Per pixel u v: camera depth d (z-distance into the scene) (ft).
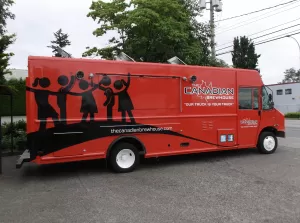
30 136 22.24
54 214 15.99
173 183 21.61
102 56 59.31
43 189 20.74
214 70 29.19
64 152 23.12
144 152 25.89
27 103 22.33
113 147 25.09
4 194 19.67
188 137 27.81
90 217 15.47
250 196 18.34
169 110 26.89
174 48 50.78
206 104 28.71
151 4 47.88
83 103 23.59
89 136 23.84
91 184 21.76
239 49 117.91
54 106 22.71
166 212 15.94
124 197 18.61
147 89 25.91
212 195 18.69
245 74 31.07
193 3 56.65
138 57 52.65
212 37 58.75
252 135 31.60
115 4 56.34
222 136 29.63
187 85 27.73
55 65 22.74
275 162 28.37
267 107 32.55
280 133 33.63
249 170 25.27
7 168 27.40
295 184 20.85
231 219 14.89
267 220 14.74
